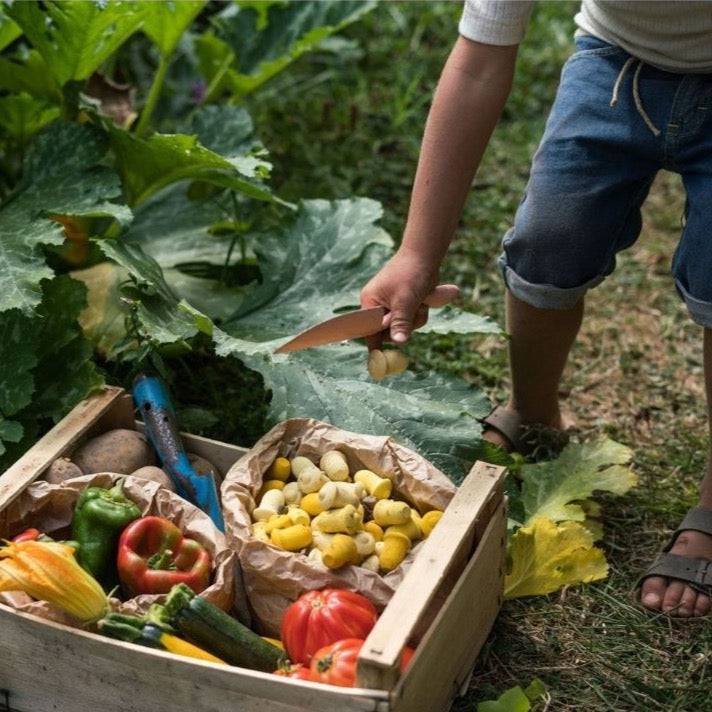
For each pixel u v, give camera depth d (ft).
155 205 10.11
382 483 6.47
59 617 5.81
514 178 12.02
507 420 8.26
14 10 8.64
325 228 8.83
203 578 6.13
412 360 9.48
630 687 6.55
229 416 8.64
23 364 7.48
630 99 6.70
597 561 7.08
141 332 7.86
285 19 10.95
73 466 6.75
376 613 6.02
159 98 11.90
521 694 6.12
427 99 13.00
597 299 10.40
